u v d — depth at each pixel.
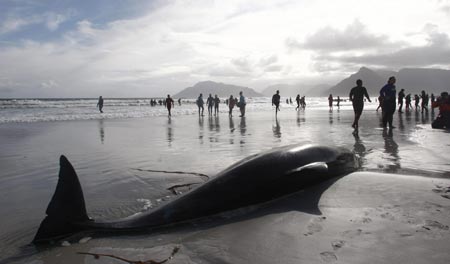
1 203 4.97
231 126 17.03
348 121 18.38
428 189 4.68
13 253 3.41
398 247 3.01
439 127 13.09
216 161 7.56
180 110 41.84
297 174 4.98
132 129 16.28
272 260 2.95
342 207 4.20
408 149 8.12
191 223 4.09
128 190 5.46
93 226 3.93
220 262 2.98
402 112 27.38
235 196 4.45
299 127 15.24
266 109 43.16
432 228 3.38
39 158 8.49
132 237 3.73
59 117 27.14
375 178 5.36
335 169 5.60
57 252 3.39
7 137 13.19
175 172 6.59
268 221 3.93
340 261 2.84
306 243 3.24
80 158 8.36
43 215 4.46
